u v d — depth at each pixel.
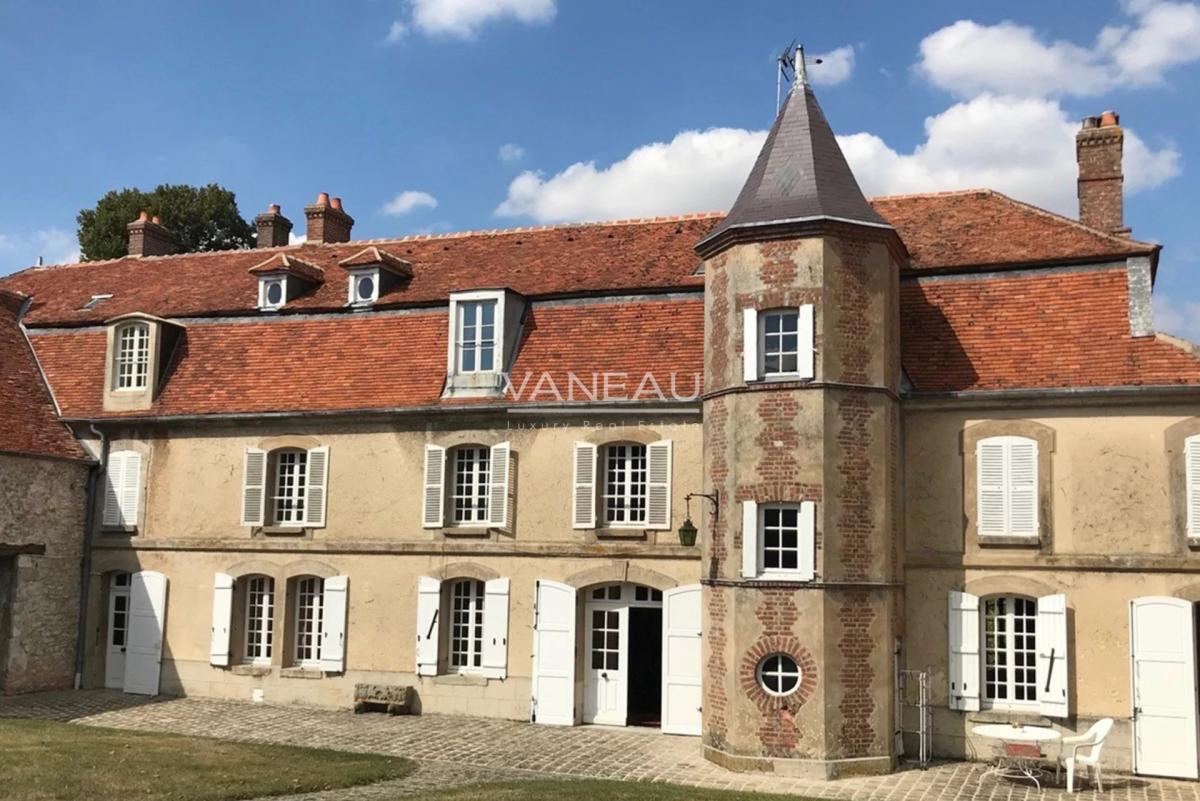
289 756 15.36
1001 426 17.56
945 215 21.11
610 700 19.52
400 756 16.33
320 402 21.23
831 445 16.42
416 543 20.52
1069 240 18.92
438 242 25.53
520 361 20.41
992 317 18.33
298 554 21.30
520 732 18.58
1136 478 16.81
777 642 16.11
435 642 20.17
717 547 17.20
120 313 24.81
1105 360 17.16
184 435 22.44
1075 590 16.91
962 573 17.45
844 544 16.30
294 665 21.44
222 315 23.56
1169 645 16.31
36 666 21.61
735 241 17.36
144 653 22.02
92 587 22.64
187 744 15.89
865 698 16.09
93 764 13.81
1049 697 16.70
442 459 20.52
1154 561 16.50
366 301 22.47
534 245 24.06
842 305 16.81
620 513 19.69
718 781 15.35
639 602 19.58
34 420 22.36
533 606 19.69
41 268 29.19
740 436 16.89
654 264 21.75
